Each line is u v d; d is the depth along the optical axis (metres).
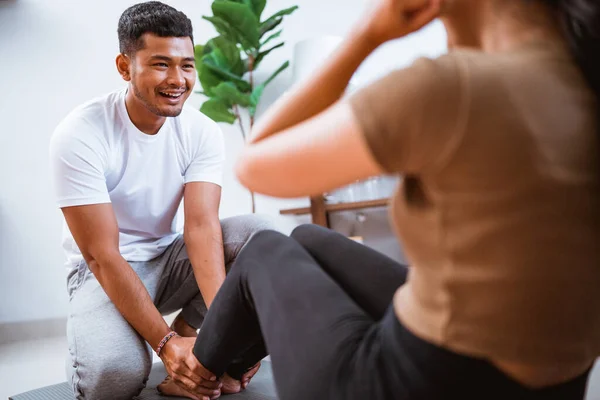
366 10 0.68
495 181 0.53
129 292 1.44
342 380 0.66
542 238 0.53
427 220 0.57
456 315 0.56
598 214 0.55
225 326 0.95
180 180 1.75
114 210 1.70
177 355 1.33
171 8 1.63
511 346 0.55
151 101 1.57
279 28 3.47
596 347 0.61
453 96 0.52
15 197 3.19
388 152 0.54
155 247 1.76
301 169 0.61
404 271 0.88
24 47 3.26
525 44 0.58
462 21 0.64
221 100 3.14
